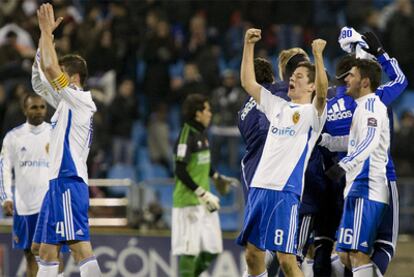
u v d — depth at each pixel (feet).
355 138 63.16
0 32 133.28
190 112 84.58
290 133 60.75
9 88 122.83
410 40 135.54
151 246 98.17
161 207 103.76
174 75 146.61
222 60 142.31
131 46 135.44
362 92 63.46
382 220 64.75
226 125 121.70
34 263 77.71
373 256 64.59
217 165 119.65
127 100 125.90
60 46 127.65
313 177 66.80
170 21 144.05
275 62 139.74
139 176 124.88
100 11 147.54
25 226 76.69
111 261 98.22
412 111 135.95
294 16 141.69
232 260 97.71
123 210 102.78
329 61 139.13
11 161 77.51
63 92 62.75
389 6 148.97
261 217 60.95
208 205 83.35
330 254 68.80
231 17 143.23
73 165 63.36
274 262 74.49
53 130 63.98
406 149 118.42
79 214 63.36
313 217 67.72
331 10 141.69
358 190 63.36
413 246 102.17
